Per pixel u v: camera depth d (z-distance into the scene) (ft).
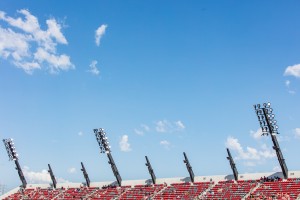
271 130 360.89
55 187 513.04
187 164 422.41
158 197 404.36
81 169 496.23
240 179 393.29
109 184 479.41
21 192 520.01
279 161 361.51
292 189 337.72
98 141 467.52
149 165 447.42
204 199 369.50
